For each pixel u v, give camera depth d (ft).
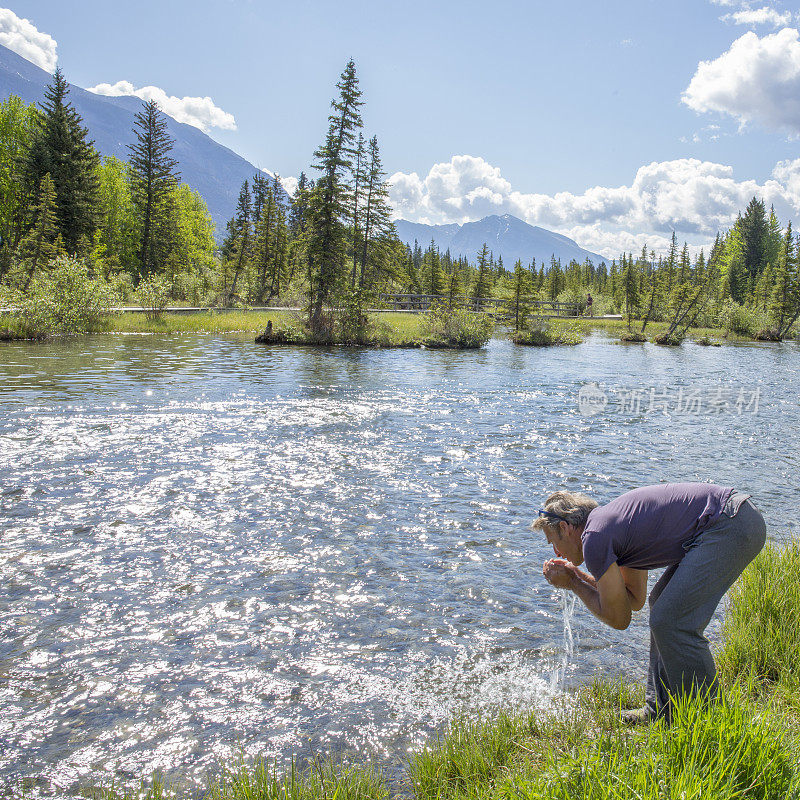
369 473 30.09
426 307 195.00
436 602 16.94
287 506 24.82
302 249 118.01
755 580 15.84
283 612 16.19
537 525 10.93
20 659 13.65
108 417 39.86
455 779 9.49
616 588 9.50
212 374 62.59
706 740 7.82
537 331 136.36
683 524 9.59
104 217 186.50
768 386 73.92
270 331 105.29
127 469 29.01
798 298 192.85
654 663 10.98
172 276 201.67
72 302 96.78
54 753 10.67
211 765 10.43
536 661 13.96
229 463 30.89
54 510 23.27
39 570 18.24
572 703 12.09
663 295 224.33
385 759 10.58
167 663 13.66
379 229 141.18
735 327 202.59
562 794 7.37
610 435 41.83
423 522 23.45
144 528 21.90
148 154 204.74
